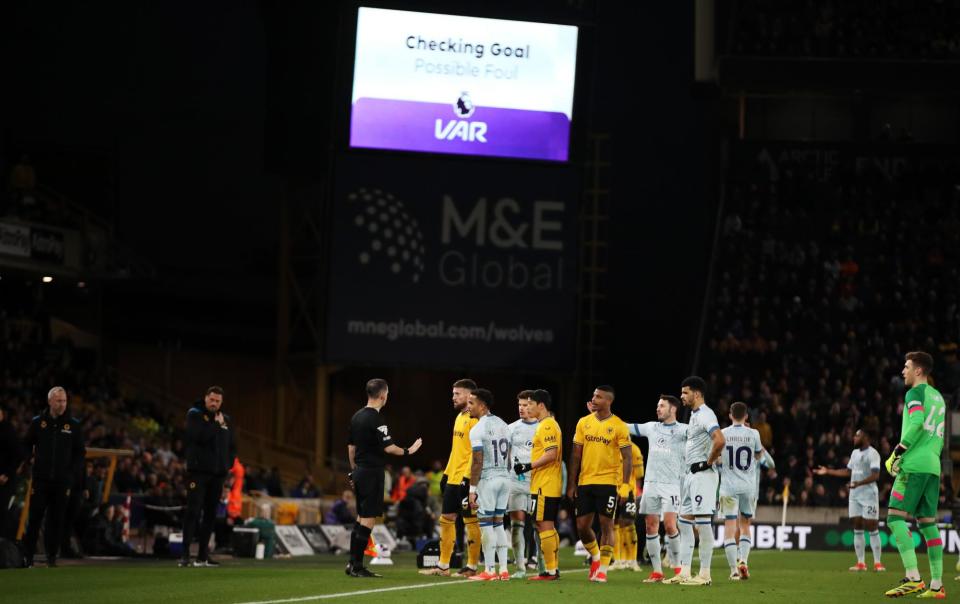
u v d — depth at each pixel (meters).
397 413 143.88
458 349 110.94
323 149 132.75
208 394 56.34
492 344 111.19
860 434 63.62
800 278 128.75
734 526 54.50
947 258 129.62
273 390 141.75
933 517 41.84
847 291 125.50
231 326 141.38
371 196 110.19
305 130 133.12
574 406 133.38
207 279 139.88
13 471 53.47
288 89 133.25
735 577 54.16
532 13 110.69
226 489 72.69
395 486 111.00
